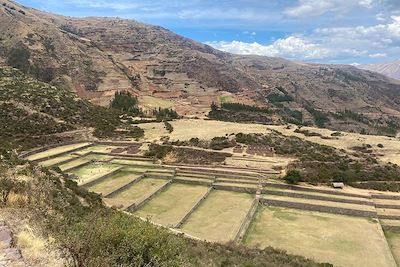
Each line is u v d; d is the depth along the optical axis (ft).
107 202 175.42
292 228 167.12
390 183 222.48
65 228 54.80
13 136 278.05
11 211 64.34
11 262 44.42
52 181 113.09
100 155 278.46
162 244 55.57
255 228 166.91
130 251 51.49
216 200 199.93
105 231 52.19
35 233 54.90
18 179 89.35
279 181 222.48
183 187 220.02
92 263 45.06
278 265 109.09
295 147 279.90
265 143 290.97
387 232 171.01
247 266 99.60
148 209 180.75
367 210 183.52
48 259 46.98
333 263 132.98
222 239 144.46
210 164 254.27
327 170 234.38
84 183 204.95
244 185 217.15
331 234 160.35
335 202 196.54
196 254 96.99
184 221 167.53
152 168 248.73
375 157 261.44
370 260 136.26
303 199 200.95
